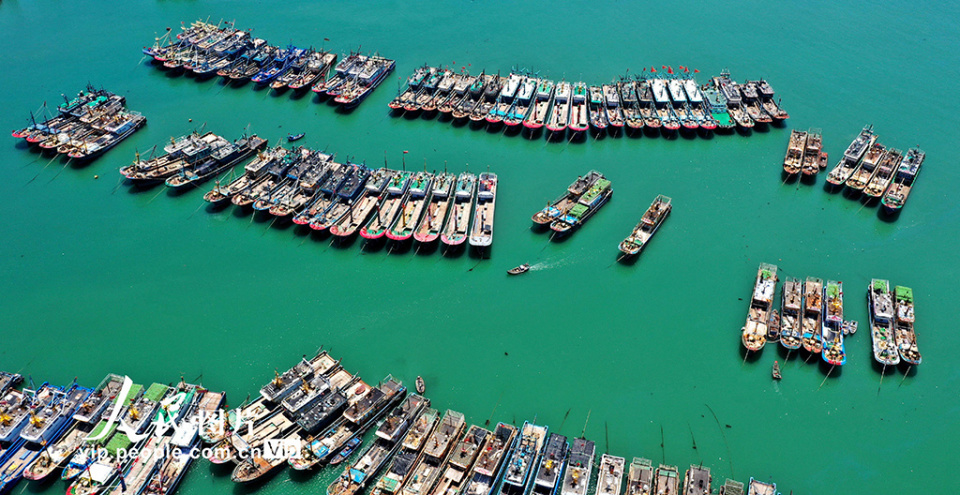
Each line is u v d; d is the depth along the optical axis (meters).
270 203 173.38
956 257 163.25
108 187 183.62
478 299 154.50
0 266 161.00
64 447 124.00
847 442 127.75
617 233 169.75
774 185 183.75
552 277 159.50
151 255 164.75
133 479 118.75
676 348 144.38
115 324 148.25
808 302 147.38
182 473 120.00
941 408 133.25
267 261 163.25
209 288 156.62
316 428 125.44
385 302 153.62
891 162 183.12
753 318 147.50
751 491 116.06
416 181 179.38
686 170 189.00
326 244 167.38
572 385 137.12
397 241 166.38
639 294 155.75
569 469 117.94
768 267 156.88
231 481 120.19
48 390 131.62
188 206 178.12
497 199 179.12
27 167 188.88
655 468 121.00
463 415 126.62
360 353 142.38
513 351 143.50
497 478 118.62
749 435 128.75
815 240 168.00
